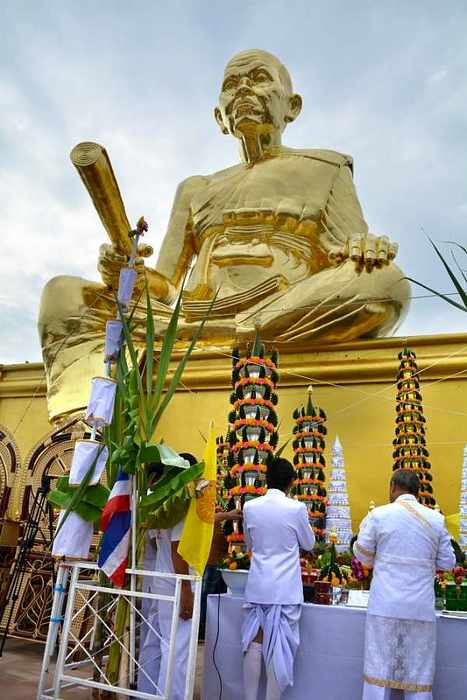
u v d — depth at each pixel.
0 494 7.29
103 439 3.99
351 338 7.62
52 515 5.66
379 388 7.20
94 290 8.47
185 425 7.72
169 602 3.78
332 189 9.66
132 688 3.98
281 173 9.77
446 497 6.48
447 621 3.51
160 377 3.90
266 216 9.38
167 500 3.76
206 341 8.19
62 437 7.14
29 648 5.25
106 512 3.62
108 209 5.36
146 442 3.69
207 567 5.36
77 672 4.56
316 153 10.01
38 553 5.60
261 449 4.37
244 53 10.22
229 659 3.73
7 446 7.57
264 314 7.71
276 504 3.62
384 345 7.37
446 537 3.37
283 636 3.42
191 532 3.63
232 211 9.48
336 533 5.26
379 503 6.65
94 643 3.91
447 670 3.44
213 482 3.75
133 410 3.76
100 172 4.91
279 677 3.36
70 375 8.10
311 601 4.02
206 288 9.26
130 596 3.60
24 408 8.70
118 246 5.88
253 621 3.51
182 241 10.24
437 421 6.79
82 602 5.08
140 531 3.80
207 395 7.79
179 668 3.66
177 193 10.74
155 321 8.21
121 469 3.68
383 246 7.64
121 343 4.14
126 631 3.69
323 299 7.44
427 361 6.99
